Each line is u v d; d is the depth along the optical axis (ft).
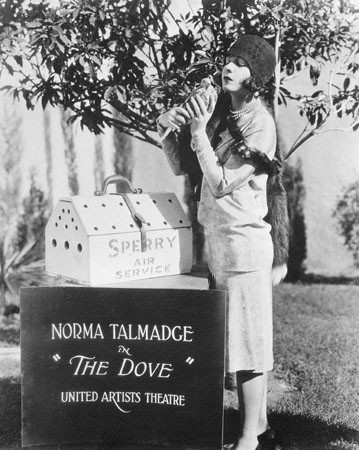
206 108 5.74
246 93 6.03
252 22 7.47
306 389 8.77
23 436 6.14
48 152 13.66
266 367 6.13
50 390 6.11
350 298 14.03
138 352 6.01
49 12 6.84
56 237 6.23
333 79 9.97
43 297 5.98
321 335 11.69
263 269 6.02
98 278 5.88
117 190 13.82
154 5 7.38
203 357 5.94
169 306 5.91
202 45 7.66
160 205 6.42
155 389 6.06
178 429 6.07
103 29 7.25
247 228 5.89
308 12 7.13
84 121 8.14
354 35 7.57
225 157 5.92
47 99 7.73
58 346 6.06
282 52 7.70
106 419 6.15
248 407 6.23
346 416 7.72
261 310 6.04
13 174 13.79
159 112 7.80
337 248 14.89
